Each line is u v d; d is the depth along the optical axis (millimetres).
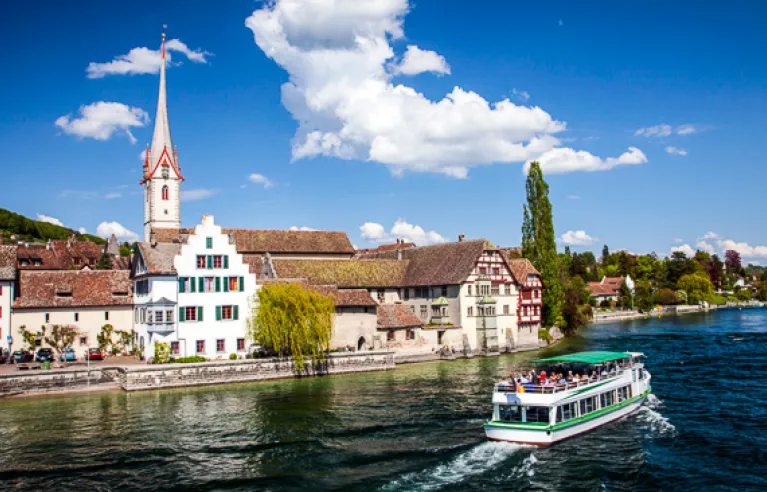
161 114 108000
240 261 67250
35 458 36062
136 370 56125
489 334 83750
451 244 92188
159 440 39375
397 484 31312
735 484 31656
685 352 78625
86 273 72000
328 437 39406
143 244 66750
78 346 68062
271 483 31422
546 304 98312
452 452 36188
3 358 63000
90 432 41531
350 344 73312
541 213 100250
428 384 58375
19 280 67938
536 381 41281
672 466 34156
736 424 42188
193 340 64312
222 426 42625
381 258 104812
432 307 85688
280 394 54156
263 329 64750
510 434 37812
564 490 30719
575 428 39188
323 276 86312
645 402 48938
